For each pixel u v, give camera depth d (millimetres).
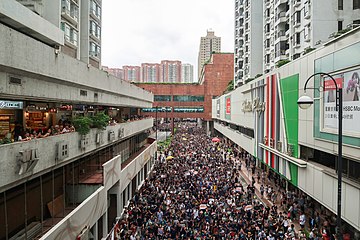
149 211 22062
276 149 29578
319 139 19953
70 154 16578
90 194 19094
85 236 15719
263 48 55219
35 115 18500
